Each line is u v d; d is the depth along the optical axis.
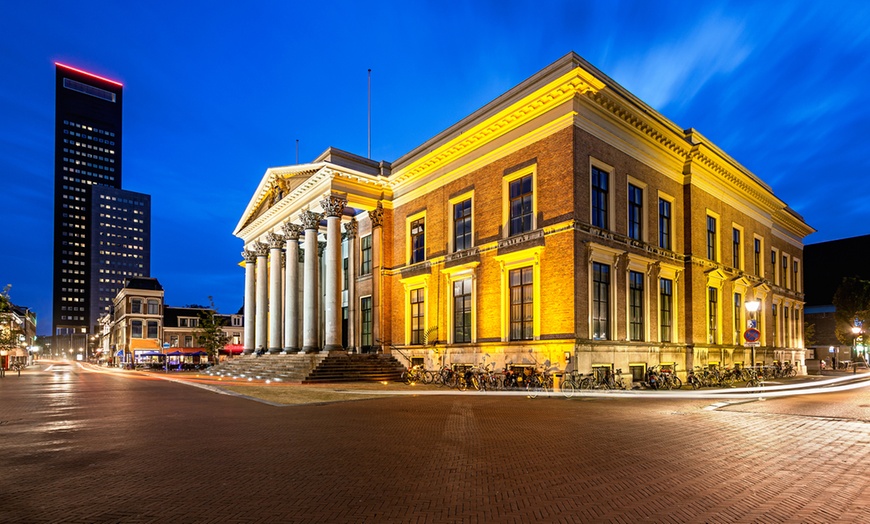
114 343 108.25
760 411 16.69
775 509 6.75
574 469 8.82
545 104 25.81
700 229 31.77
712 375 28.56
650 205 28.86
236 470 8.80
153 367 75.25
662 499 7.16
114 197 184.62
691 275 30.56
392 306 36.00
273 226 42.22
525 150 27.03
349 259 39.06
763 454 10.02
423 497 7.23
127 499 7.19
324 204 34.44
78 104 188.25
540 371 24.41
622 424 13.77
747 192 37.22
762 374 32.12
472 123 30.41
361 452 10.21
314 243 35.31
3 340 56.66
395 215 36.53
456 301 30.92
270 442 11.30
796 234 47.16
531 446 10.77
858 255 64.75
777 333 41.81
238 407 18.02
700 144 31.16
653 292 28.38
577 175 24.58
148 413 16.53
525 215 27.06
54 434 12.61
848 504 6.95
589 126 25.47
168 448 10.71
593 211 25.59
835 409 17.31
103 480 8.20
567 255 24.17
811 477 8.34
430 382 28.91
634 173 27.91
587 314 24.36
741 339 35.16
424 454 10.02
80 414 16.50
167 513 6.60
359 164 36.34
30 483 8.06
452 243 31.56
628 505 6.89
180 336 95.44
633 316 27.14
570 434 12.21
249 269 47.69
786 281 44.59
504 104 28.16
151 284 93.88
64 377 46.09
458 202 31.45
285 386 27.09
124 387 29.52
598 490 7.58
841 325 51.91
